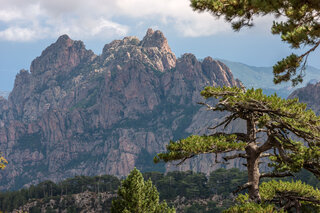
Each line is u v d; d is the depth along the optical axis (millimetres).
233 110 13766
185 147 12852
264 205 13031
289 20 11906
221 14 12594
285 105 12984
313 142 12727
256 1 11281
